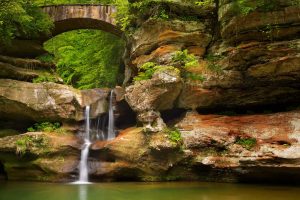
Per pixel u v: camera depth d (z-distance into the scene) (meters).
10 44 19.94
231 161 14.84
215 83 16.94
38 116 18.69
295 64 15.06
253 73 16.09
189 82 17.14
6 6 17.91
